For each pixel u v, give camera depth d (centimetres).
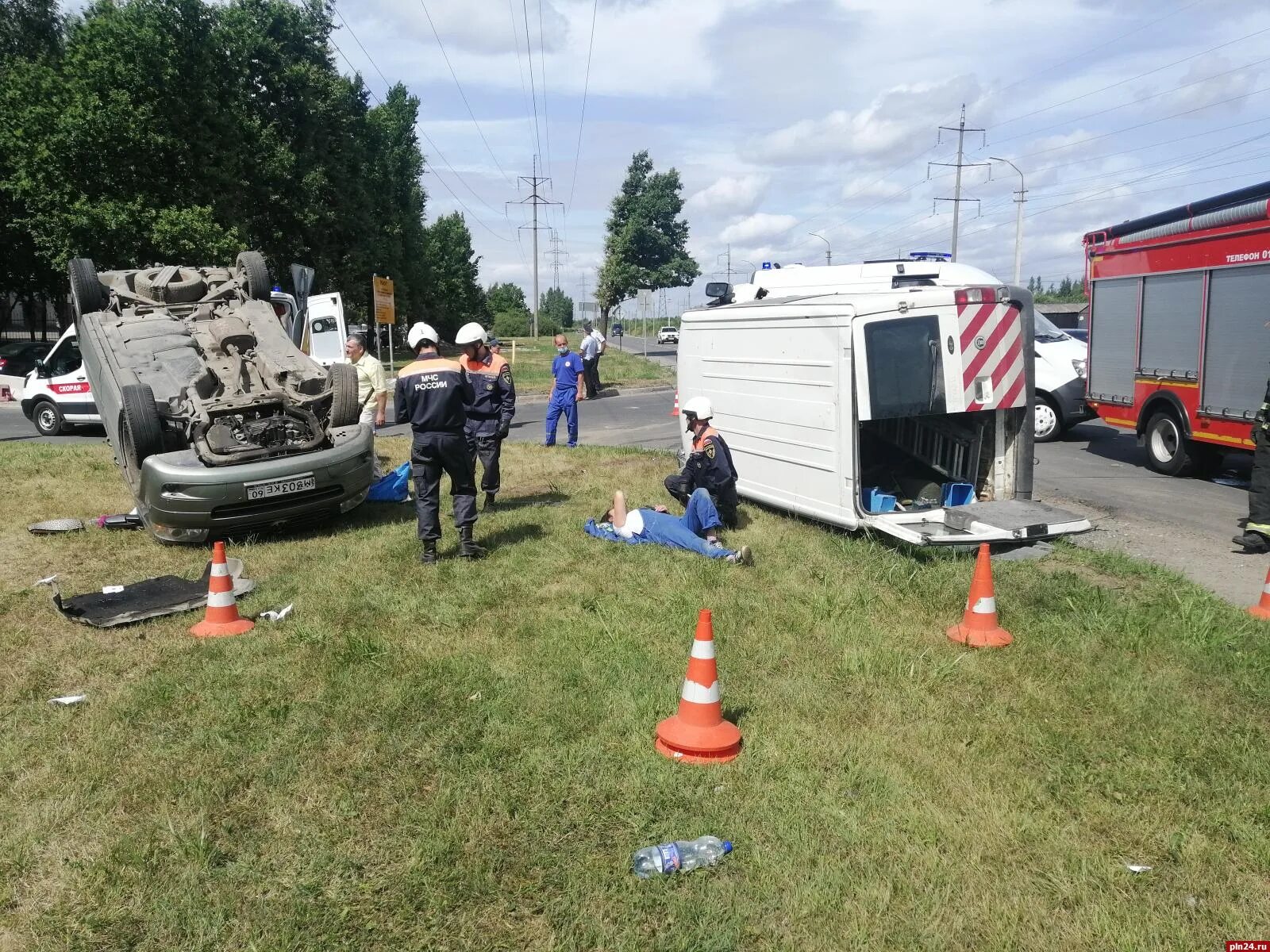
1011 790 393
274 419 855
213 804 387
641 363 4253
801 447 847
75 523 884
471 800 386
